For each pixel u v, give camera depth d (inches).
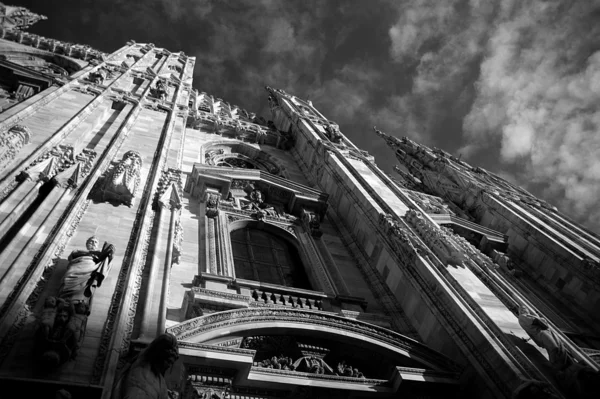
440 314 515.2
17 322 300.5
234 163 1031.6
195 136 1021.2
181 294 496.7
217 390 376.5
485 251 867.4
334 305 571.8
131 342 321.4
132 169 512.1
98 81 813.2
